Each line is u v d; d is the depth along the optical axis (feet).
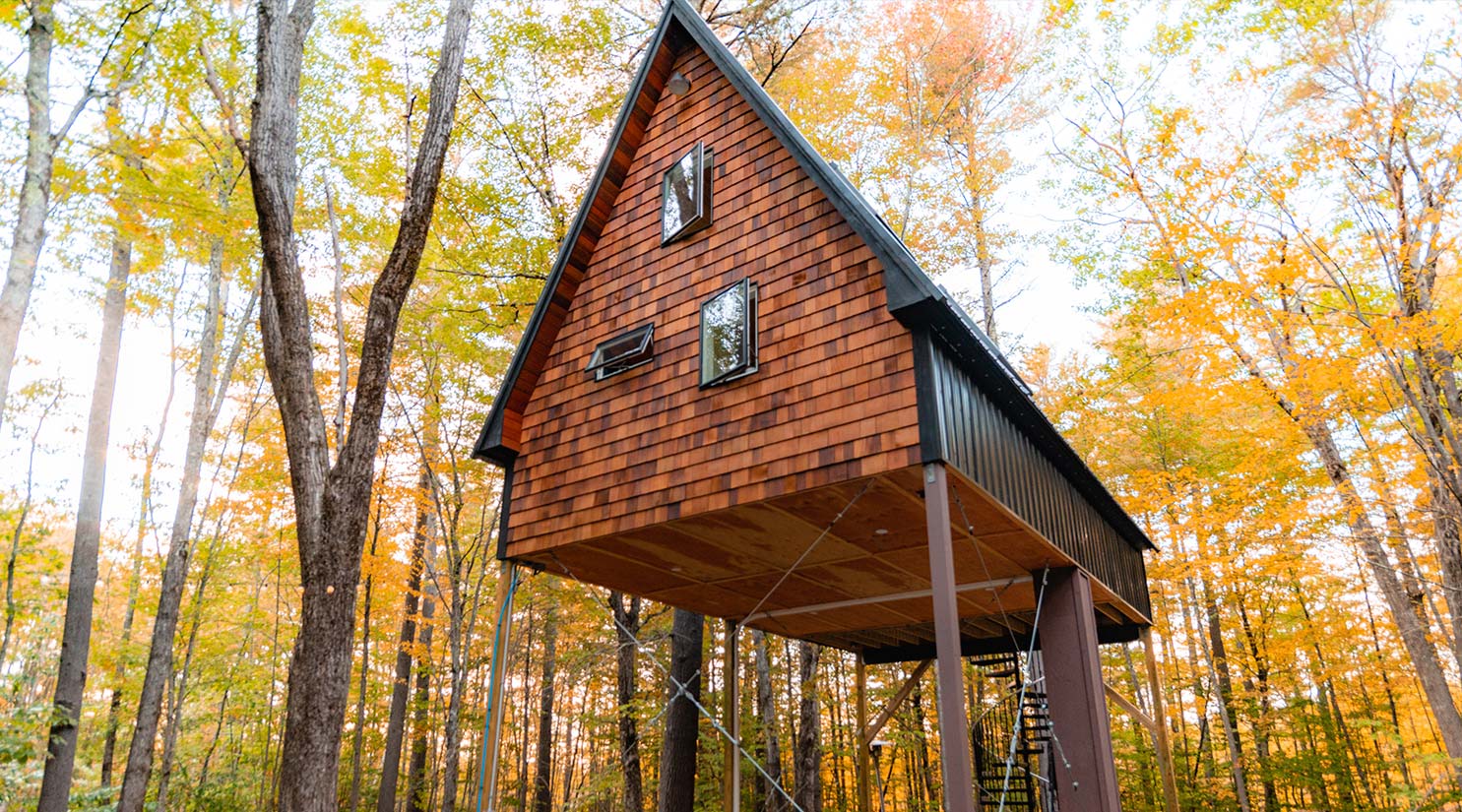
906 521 24.48
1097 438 58.39
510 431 29.48
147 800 57.31
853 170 46.09
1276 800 57.26
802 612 35.63
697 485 23.80
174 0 25.46
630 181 30.55
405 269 24.11
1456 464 31.65
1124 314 47.83
